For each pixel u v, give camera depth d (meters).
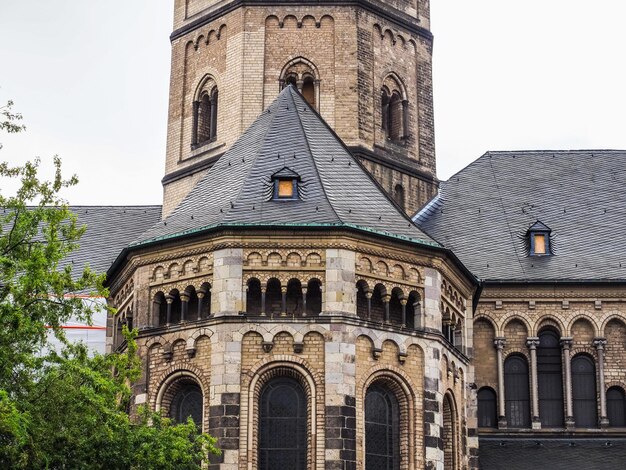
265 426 40.56
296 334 40.59
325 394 40.00
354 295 41.28
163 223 45.25
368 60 55.09
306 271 41.34
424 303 43.03
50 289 39.97
